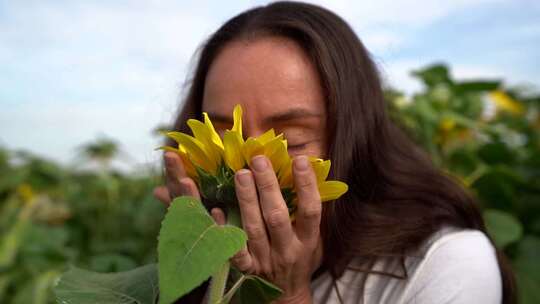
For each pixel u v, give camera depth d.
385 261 1.08
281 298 0.93
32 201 3.11
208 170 0.80
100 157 3.25
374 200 1.14
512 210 1.88
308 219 0.82
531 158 2.15
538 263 1.69
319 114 1.04
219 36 1.23
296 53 1.02
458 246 1.03
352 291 1.08
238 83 0.98
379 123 1.21
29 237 2.50
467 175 1.91
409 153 1.26
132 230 2.66
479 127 2.06
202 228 0.63
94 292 0.84
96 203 2.96
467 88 2.17
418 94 2.08
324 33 1.10
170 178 0.88
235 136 0.75
